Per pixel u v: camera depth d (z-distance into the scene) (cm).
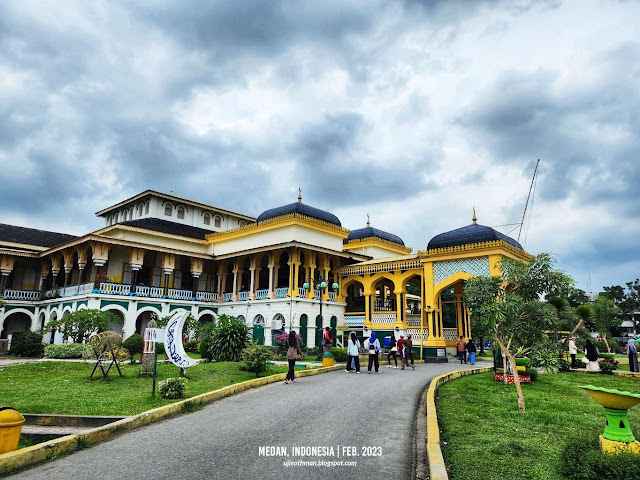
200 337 2302
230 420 761
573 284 1038
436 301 2317
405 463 545
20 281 3042
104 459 561
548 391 1133
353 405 884
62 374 1334
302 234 2778
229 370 1317
